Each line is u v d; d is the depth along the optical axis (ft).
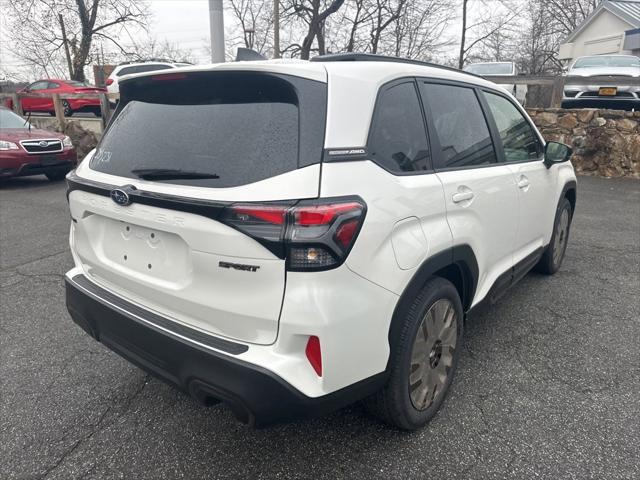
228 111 6.69
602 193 26.86
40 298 13.61
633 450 7.58
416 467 7.30
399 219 6.73
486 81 10.70
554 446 7.68
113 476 7.20
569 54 89.04
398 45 87.30
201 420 8.47
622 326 11.75
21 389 9.34
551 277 14.94
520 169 10.91
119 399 9.05
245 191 5.85
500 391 9.15
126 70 51.49
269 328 5.93
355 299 6.10
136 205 6.87
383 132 7.01
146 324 6.86
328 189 5.88
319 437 7.97
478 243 8.88
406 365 7.28
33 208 25.46
